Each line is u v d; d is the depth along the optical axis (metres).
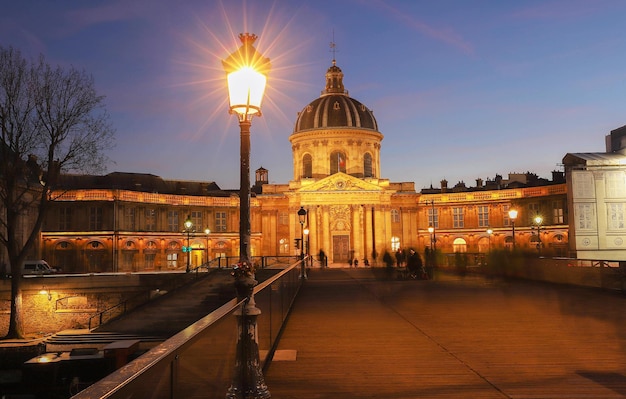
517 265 26.75
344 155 61.94
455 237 58.91
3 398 18.92
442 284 22.61
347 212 57.66
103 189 49.78
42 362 19.12
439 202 60.19
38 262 38.38
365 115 64.06
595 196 41.66
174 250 53.81
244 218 6.00
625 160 41.81
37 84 27.23
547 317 12.62
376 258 54.97
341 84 68.00
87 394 2.19
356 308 14.73
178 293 32.53
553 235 53.09
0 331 29.56
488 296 17.45
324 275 31.09
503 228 56.41
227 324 5.27
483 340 9.86
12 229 27.58
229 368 5.49
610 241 41.31
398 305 15.31
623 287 17.72
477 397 6.35
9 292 29.86
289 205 59.03
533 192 55.31
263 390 5.70
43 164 28.59
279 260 45.88
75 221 49.53
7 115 27.03
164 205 54.16
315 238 56.97
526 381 7.01
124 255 49.41
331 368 7.86
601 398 6.23
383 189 57.34
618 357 8.38
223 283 33.25
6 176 27.53
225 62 6.05
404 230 60.34
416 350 9.06
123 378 2.45
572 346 9.23
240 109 6.01
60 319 31.12
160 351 3.08
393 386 6.88
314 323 12.06
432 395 6.45
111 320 30.89
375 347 9.34
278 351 9.00
